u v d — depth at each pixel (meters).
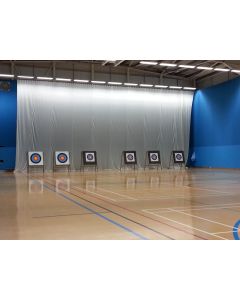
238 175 8.66
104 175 9.38
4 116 11.18
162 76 13.06
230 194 4.93
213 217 3.25
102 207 3.89
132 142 12.64
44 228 2.84
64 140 11.80
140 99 12.79
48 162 11.59
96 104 12.21
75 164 11.91
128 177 8.52
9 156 11.27
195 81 13.56
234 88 11.16
